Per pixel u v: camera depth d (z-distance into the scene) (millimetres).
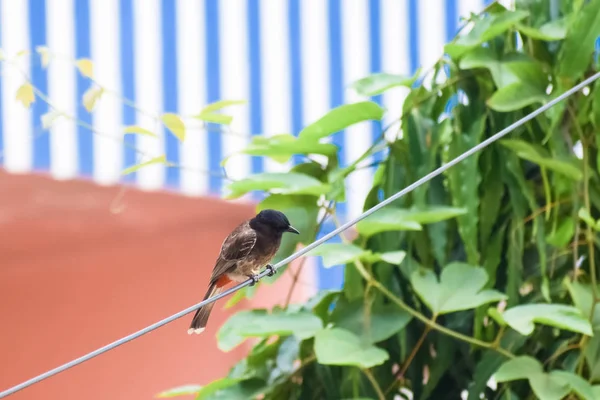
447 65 9016
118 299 17281
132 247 17109
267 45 16844
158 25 16703
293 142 8938
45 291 17125
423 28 16359
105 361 17234
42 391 17078
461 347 8609
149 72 16641
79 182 16641
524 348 8422
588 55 8258
